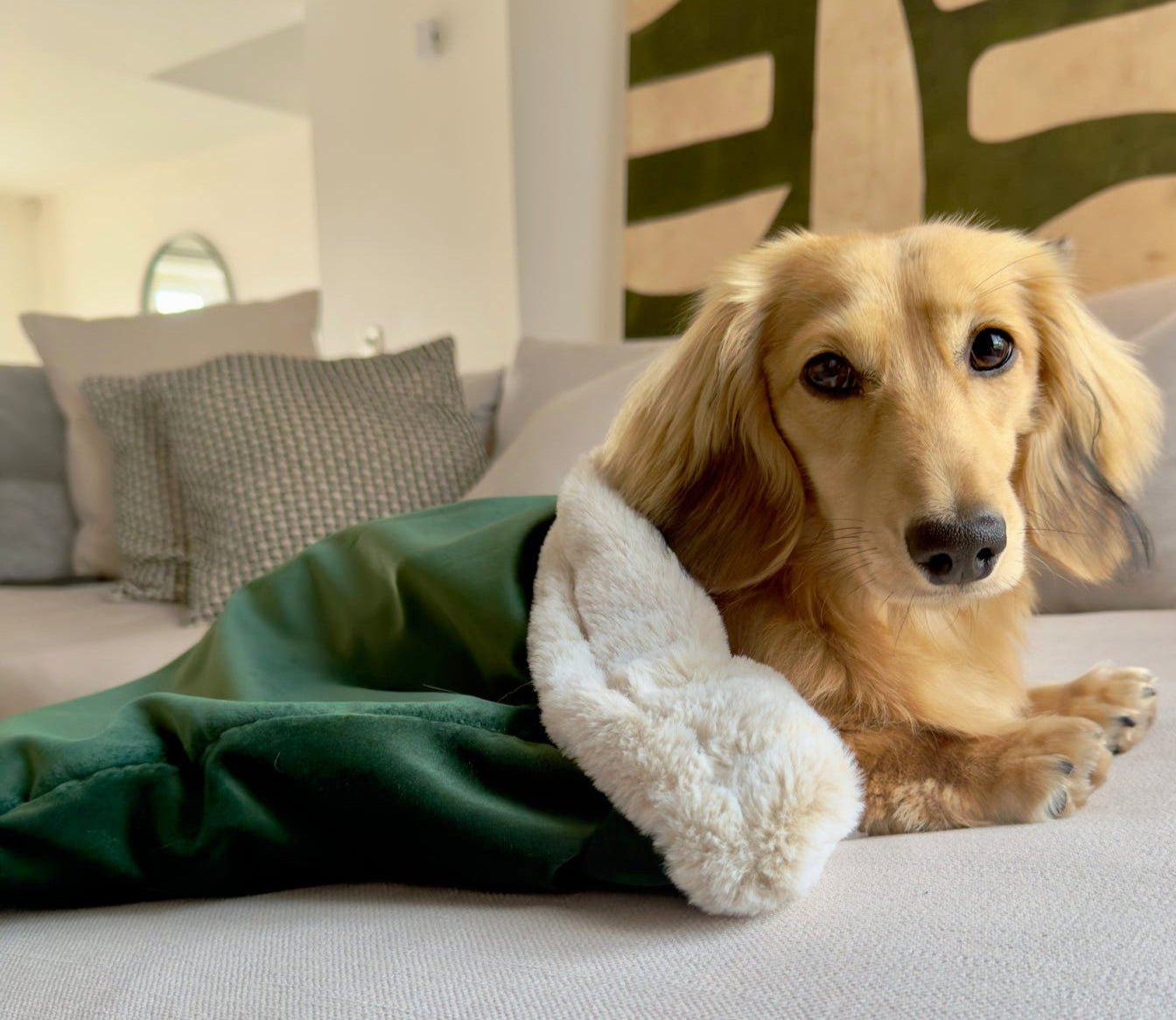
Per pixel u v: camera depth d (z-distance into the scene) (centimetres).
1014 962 52
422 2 408
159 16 503
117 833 73
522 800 75
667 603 82
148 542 210
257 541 192
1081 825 74
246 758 72
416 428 212
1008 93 262
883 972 53
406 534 104
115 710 97
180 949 63
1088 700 98
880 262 96
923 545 80
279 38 538
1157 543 151
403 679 94
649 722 69
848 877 68
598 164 355
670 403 103
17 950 66
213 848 72
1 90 623
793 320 99
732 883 62
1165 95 240
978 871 65
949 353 93
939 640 95
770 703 70
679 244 328
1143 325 165
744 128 310
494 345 398
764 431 99
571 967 57
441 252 414
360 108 441
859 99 287
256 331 264
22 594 225
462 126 399
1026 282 102
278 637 102
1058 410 104
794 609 95
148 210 839
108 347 256
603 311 360
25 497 248
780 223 305
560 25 359
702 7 316
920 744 85
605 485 99
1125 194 247
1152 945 53
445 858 71
